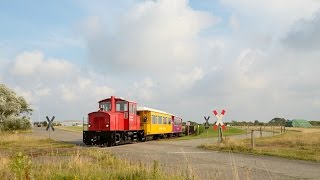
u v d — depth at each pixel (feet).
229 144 88.94
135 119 124.77
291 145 94.79
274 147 89.76
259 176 47.44
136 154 74.79
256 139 125.29
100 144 109.29
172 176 41.06
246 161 64.03
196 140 135.54
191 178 41.63
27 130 184.24
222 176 46.68
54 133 186.29
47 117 130.31
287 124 428.15
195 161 63.36
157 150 85.97
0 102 171.83
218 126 99.45
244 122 414.82
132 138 122.62
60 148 90.68
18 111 177.27
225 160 65.21
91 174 40.55
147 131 133.69
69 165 46.37
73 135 171.42
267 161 64.13
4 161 43.19
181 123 196.44
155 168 40.93
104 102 118.73
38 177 38.22
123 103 119.03
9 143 109.81
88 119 111.45
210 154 76.28
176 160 64.34
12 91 184.03
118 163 53.78
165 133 160.35
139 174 41.47
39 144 106.32
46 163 49.88
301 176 47.70
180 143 115.24
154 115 141.69
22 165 28.60
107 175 40.70
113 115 110.52
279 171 52.06
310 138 109.50
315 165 58.85
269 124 416.05
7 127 171.22
